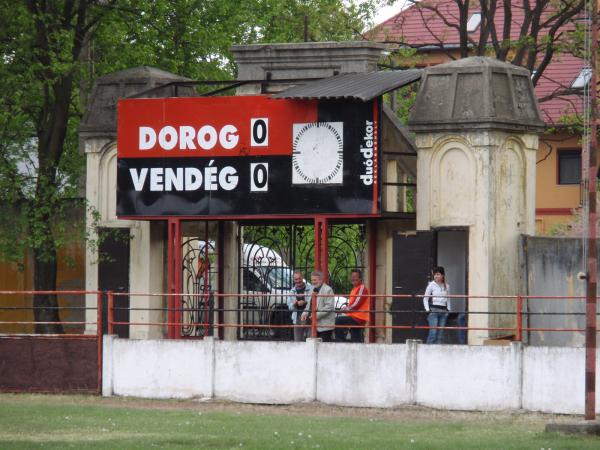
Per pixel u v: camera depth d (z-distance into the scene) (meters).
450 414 59.34
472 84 67.69
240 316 76.31
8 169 79.38
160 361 65.81
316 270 68.81
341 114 68.44
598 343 64.69
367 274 72.38
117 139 74.25
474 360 60.22
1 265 82.56
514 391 59.56
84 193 88.81
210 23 92.38
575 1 95.94
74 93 91.88
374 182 67.75
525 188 69.31
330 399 62.53
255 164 70.50
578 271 66.00
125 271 76.56
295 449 45.69
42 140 83.38
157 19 88.19
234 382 64.38
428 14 120.62
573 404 58.62
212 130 71.56
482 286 66.56
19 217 80.00
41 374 68.06
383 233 72.56
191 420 55.84
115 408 61.12
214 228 77.44
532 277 67.81
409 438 49.38
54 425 53.84
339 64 77.00
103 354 67.06
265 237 75.75
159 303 76.06
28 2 81.19
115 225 77.12
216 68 96.25
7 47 81.00
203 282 78.00
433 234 67.88
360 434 50.78
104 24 87.69
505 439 48.91
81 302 82.00
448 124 67.44
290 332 75.62
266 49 78.19
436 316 64.94
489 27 95.44
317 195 68.94
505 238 67.88
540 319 66.62
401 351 61.41
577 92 97.81
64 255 81.94
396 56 101.19
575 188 110.25
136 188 73.19
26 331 81.94
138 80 77.19
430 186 68.12
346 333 67.62
